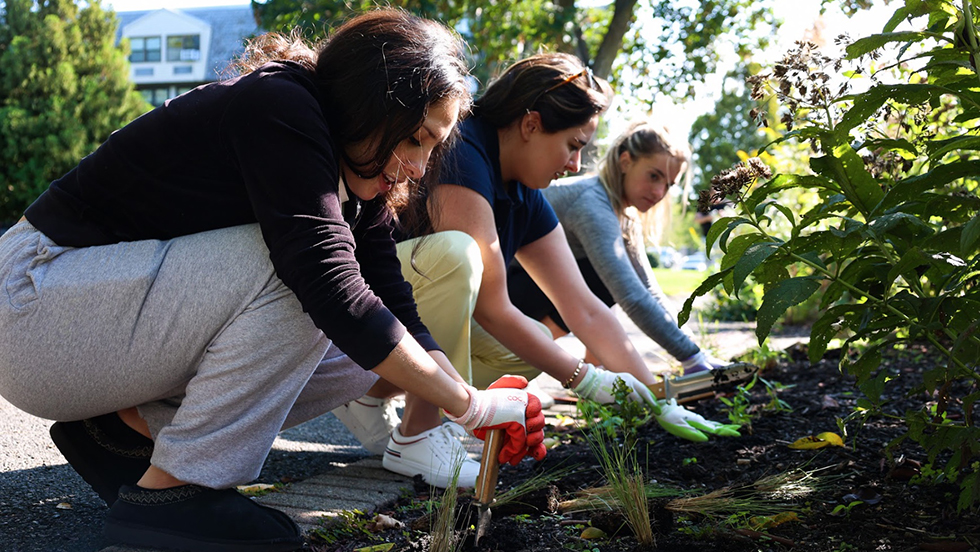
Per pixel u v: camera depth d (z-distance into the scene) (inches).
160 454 59.1
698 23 425.1
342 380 74.8
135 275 58.6
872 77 68.0
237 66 65.7
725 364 117.9
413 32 60.2
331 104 60.2
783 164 170.4
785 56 65.9
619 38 423.5
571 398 129.0
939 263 58.7
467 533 64.6
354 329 56.9
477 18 460.8
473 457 90.7
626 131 122.6
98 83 617.6
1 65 589.6
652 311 113.2
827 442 86.2
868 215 63.5
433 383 60.5
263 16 406.6
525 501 72.1
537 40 430.3
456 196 86.7
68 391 60.5
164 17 1376.7
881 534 62.2
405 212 82.4
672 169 119.6
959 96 58.1
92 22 620.4
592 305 104.0
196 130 58.7
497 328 92.2
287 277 56.7
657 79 432.5
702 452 89.2
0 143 580.4
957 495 67.7
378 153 59.9
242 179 59.4
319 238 56.3
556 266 103.4
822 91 64.1
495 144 93.0
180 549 59.7
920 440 63.8
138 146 59.5
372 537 66.6
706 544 62.6
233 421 60.1
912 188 61.5
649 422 104.0
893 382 119.1
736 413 100.0
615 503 69.0
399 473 84.1
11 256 60.2
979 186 94.5
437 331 85.1
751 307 263.3
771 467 81.6
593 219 116.6
